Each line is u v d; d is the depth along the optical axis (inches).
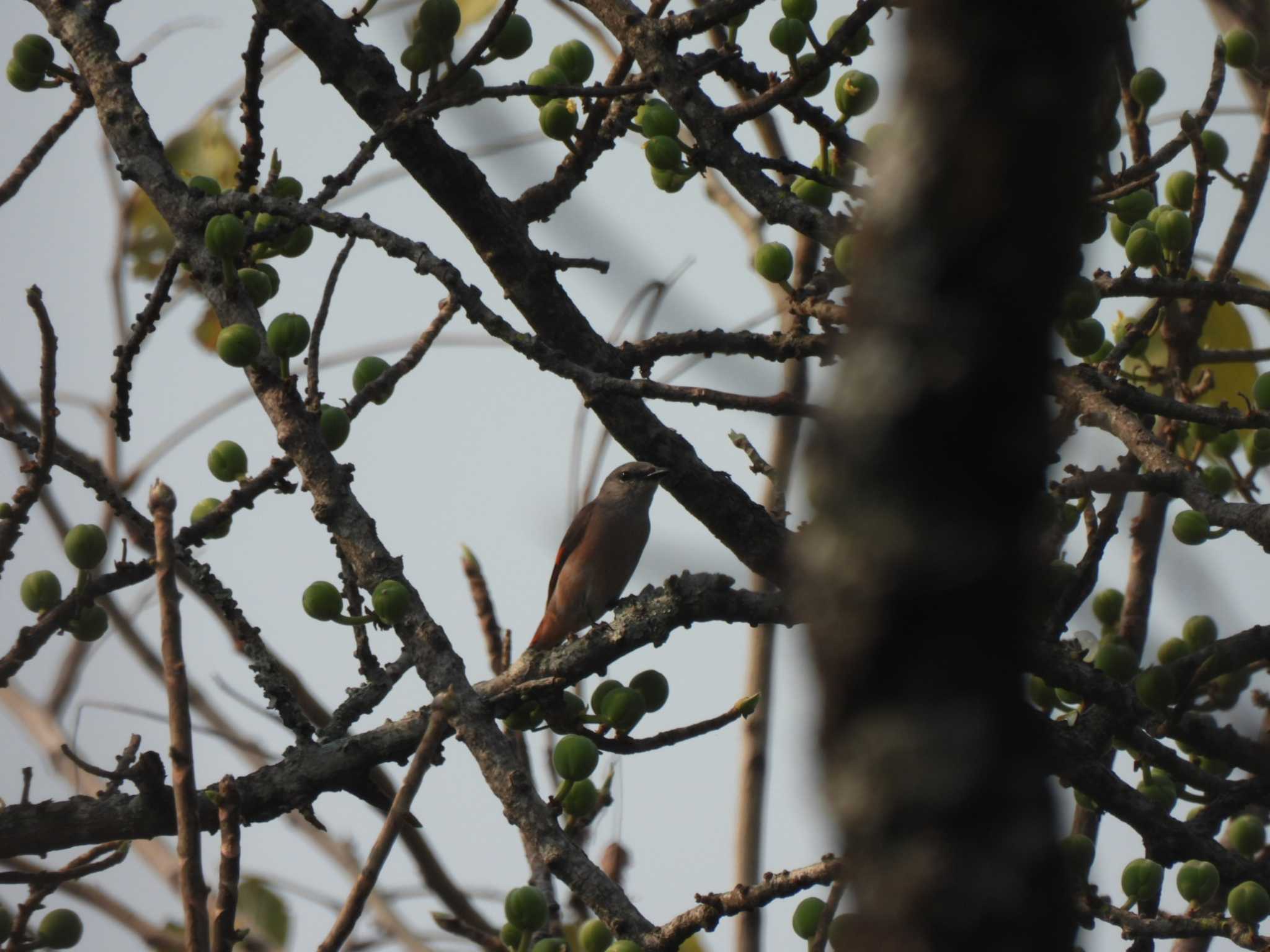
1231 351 477.1
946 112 131.9
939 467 130.9
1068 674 362.9
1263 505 348.8
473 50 374.0
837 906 305.7
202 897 231.8
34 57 408.2
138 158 380.5
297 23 389.4
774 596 346.9
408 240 312.3
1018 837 129.5
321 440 340.5
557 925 348.5
